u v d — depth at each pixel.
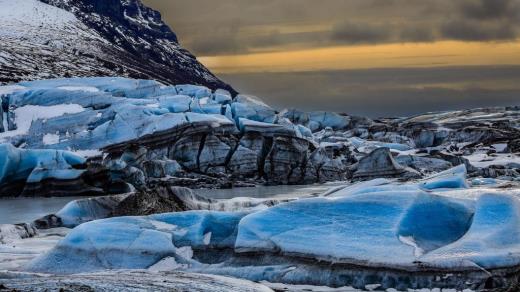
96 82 99.69
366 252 25.59
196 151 77.44
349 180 79.56
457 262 24.31
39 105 85.75
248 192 67.75
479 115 143.50
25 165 68.94
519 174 76.00
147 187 70.81
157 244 28.86
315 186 75.44
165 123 77.81
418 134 111.94
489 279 23.84
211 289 23.17
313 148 83.12
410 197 27.78
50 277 25.59
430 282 24.20
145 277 25.31
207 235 29.33
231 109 87.06
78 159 70.69
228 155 78.12
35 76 149.50
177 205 41.66
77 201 41.88
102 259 28.69
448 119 143.25
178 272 26.78
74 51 193.50
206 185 73.56
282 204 28.95
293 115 113.06
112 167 70.44
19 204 60.66
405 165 85.12
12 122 83.25
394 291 24.39
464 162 82.62
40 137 79.62
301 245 26.81
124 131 77.62
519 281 23.92
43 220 40.72
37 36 197.12
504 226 26.14
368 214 27.48
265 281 26.16
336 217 27.69
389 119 161.12
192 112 85.44
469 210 28.00
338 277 25.30
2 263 30.39
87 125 80.75
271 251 27.20
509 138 107.06
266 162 78.50
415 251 25.28
